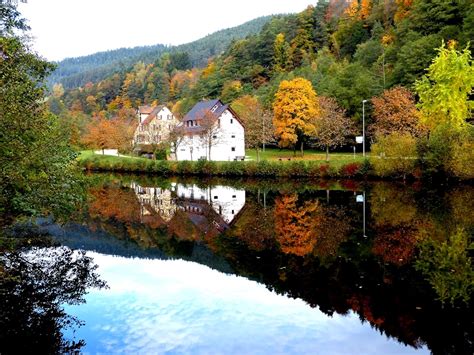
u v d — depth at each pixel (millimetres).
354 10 106875
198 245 19250
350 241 18641
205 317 11055
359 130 60281
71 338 9891
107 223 24812
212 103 68938
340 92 63094
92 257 16969
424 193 33000
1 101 11609
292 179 48125
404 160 40469
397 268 14562
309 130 59375
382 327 10219
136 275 14656
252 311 11391
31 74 15492
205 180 50969
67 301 12188
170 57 170250
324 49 97188
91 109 144125
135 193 39969
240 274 14609
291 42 107438
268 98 76062
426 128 45594
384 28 90188
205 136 63469
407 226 21141
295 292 12688
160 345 9586
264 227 22797
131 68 175250
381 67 66750
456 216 23156
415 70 55688
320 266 15219
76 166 19859
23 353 9133
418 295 12133
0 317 11047
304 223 23234
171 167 58969
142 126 79562
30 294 12688
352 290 12688
